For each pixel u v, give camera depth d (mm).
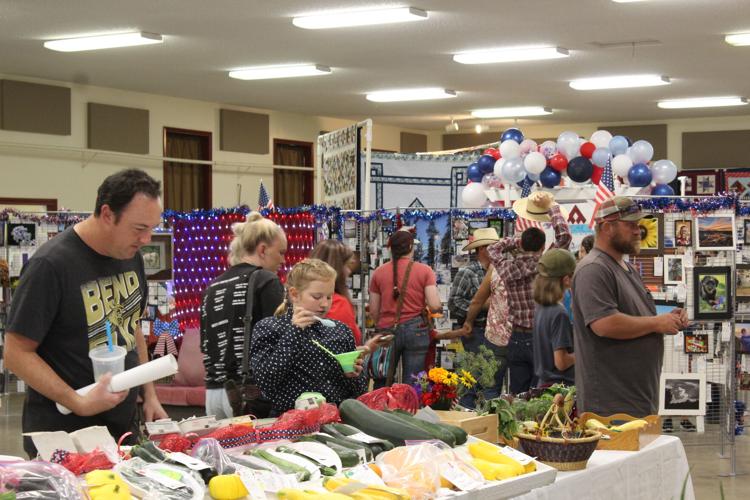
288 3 9531
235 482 2365
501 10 9844
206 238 7473
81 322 2975
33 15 9906
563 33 10961
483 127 19000
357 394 3545
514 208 7629
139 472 2410
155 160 15125
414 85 14562
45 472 2137
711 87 14625
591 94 15305
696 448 7184
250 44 11508
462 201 10188
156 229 7859
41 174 13430
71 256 2959
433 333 6820
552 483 2848
